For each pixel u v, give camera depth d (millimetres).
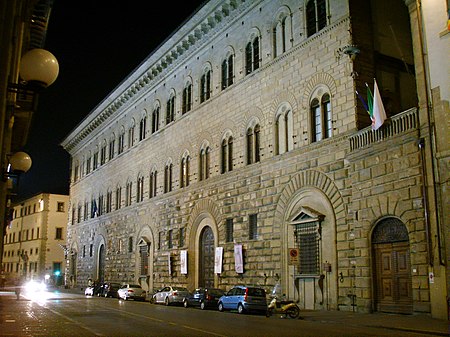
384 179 25172
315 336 16875
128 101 60625
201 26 43594
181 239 45281
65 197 98062
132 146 58562
